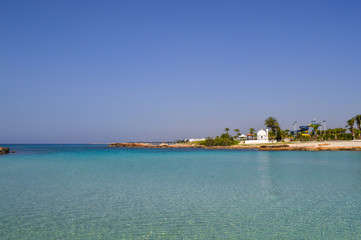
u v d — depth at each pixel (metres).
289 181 24.23
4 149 78.06
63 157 60.25
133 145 177.00
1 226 12.69
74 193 19.67
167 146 159.50
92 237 11.35
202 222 13.13
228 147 113.06
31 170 33.88
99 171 32.75
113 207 15.86
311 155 57.88
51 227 12.55
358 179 24.88
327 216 13.81
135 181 24.89
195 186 22.23
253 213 14.47
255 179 25.64
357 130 119.12
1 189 21.20
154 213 14.63
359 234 11.49
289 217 13.73
